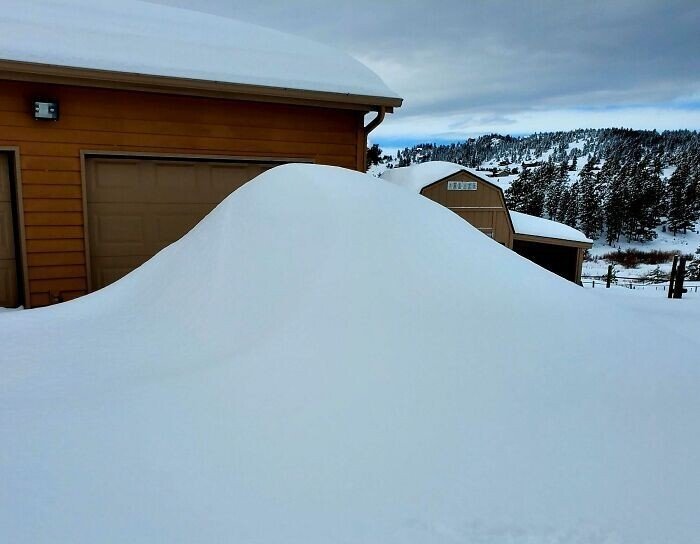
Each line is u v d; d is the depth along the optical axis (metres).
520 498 1.19
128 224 5.15
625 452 1.35
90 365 1.92
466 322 1.91
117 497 1.17
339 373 1.64
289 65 5.68
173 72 4.81
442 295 2.05
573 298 2.24
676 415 1.52
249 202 2.82
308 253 2.28
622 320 2.13
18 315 2.72
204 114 5.28
